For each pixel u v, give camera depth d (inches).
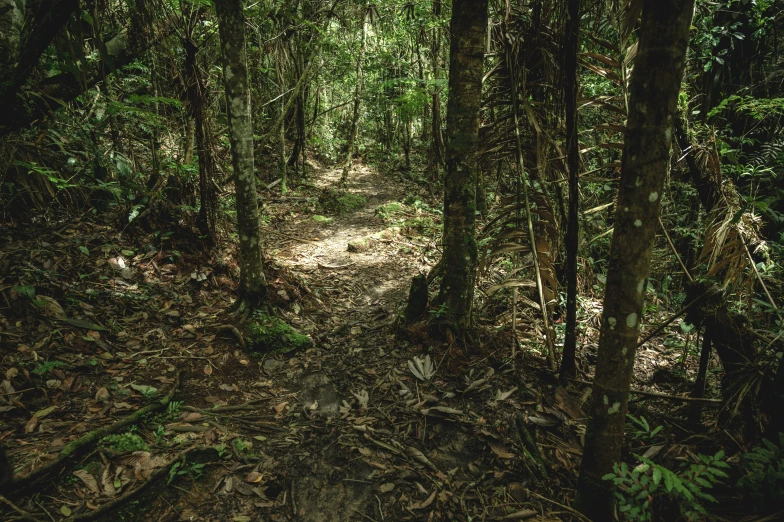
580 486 90.5
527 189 151.6
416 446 116.0
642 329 193.3
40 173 175.3
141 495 93.7
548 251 153.3
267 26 379.2
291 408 129.3
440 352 153.6
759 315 157.2
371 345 163.8
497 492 103.5
